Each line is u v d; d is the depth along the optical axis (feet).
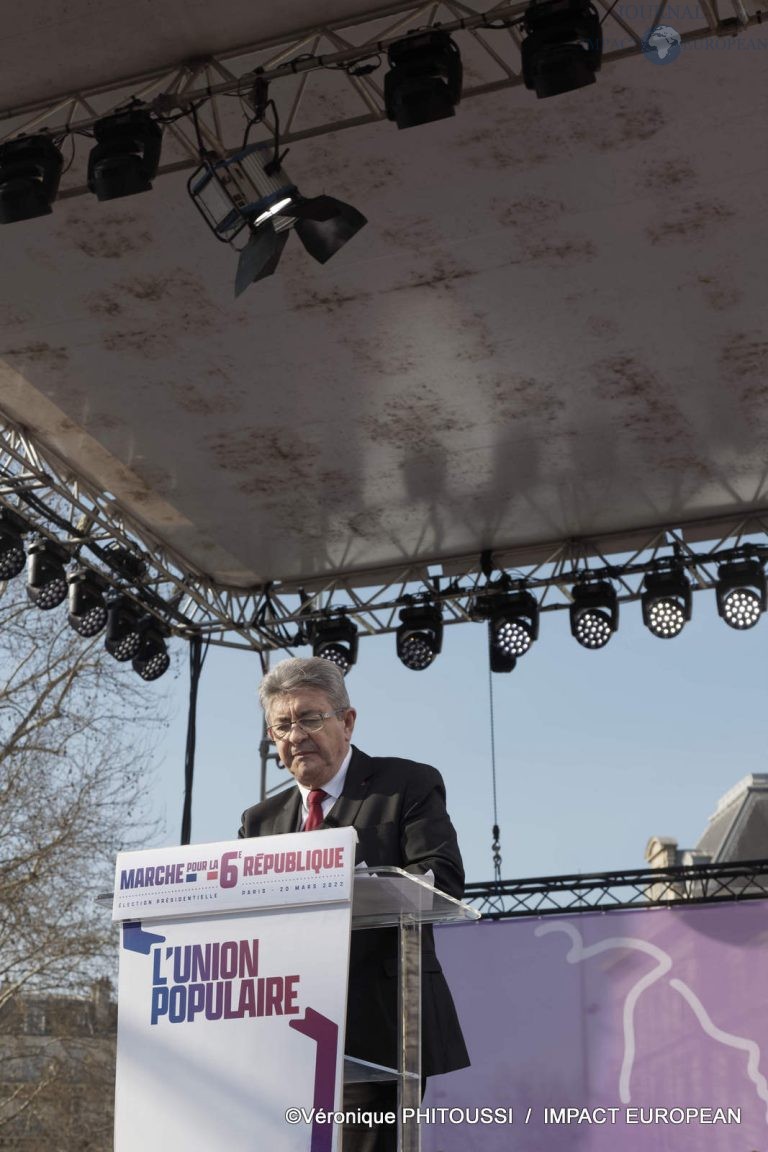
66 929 48.47
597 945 26.16
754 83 20.42
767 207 23.02
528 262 24.45
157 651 35.12
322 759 9.81
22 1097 49.83
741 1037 24.76
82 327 26.43
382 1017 8.86
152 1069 7.64
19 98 21.27
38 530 32.48
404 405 28.78
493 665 33.68
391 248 24.14
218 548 34.83
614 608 33.14
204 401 28.76
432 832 9.42
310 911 7.61
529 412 28.91
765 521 32.83
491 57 20.13
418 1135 7.82
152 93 21.17
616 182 22.50
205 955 7.76
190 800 34.94
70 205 23.07
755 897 25.75
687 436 29.73
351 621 35.58
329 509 32.91
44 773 49.60
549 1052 25.57
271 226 20.17
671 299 25.39
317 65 19.63
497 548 34.60
